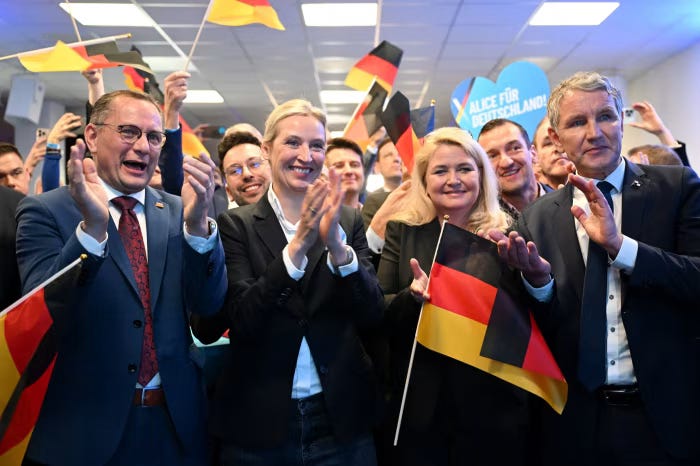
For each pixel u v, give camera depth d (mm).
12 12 6191
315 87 8852
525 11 6242
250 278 1813
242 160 2957
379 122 3518
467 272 1888
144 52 7305
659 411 1652
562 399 1766
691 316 1716
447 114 10578
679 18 6527
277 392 1724
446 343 1832
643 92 8586
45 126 9633
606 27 6727
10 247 2053
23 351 1535
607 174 1814
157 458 1656
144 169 1737
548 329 1857
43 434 1569
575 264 1815
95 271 1552
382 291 1933
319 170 1901
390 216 2428
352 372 1805
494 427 1873
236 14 2932
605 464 1702
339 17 6273
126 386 1614
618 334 1727
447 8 6105
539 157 2996
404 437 1933
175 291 1743
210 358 2160
